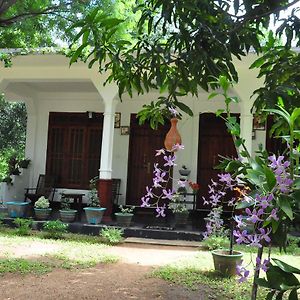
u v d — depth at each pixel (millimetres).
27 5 6539
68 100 11445
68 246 7121
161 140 10977
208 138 10789
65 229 8070
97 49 2537
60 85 10547
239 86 7980
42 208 8719
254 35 2760
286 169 1876
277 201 1749
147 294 4695
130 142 11070
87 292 4703
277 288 1872
